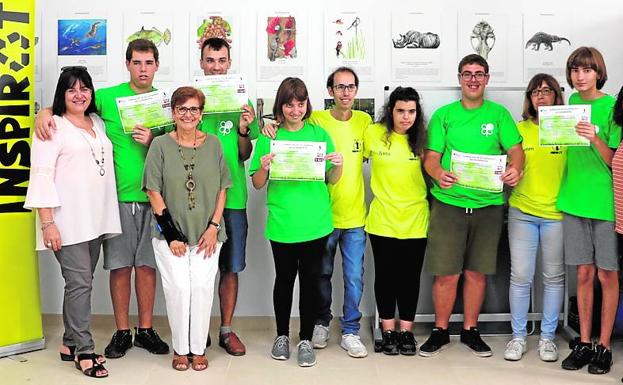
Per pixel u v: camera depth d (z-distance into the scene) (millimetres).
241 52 4469
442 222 3977
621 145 3523
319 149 3785
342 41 4461
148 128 3852
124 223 3918
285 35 4457
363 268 4133
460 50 4473
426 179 4129
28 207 3541
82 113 3729
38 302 4109
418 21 4461
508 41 4477
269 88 4477
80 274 3654
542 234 3934
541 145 3676
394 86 4477
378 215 3988
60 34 4477
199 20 4457
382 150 3953
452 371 3732
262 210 4562
